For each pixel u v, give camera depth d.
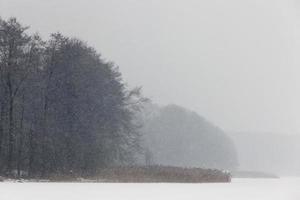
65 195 83.19
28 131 147.75
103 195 85.00
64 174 140.75
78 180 134.25
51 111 150.12
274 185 141.38
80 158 149.62
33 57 144.38
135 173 144.62
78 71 154.38
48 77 149.12
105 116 161.00
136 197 83.19
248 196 94.38
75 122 151.50
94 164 150.75
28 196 79.81
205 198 85.94
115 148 169.88
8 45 139.25
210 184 135.12
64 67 151.25
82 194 86.06
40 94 148.00
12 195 80.56
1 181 121.81
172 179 143.50
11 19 140.50
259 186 132.25
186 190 103.62
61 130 149.38
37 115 147.50
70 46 153.00
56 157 147.12
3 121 143.50
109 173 144.88
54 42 151.75
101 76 165.88
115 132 167.50
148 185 118.50
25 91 145.38
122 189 100.62
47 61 150.50
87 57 161.50
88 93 156.50
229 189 112.88
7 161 143.50
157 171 147.50
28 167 147.62
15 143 146.38
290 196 98.50
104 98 163.25
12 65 139.62
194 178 146.62
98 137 155.88
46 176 139.75
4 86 141.38
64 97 151.25
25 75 141.75
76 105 152.50
